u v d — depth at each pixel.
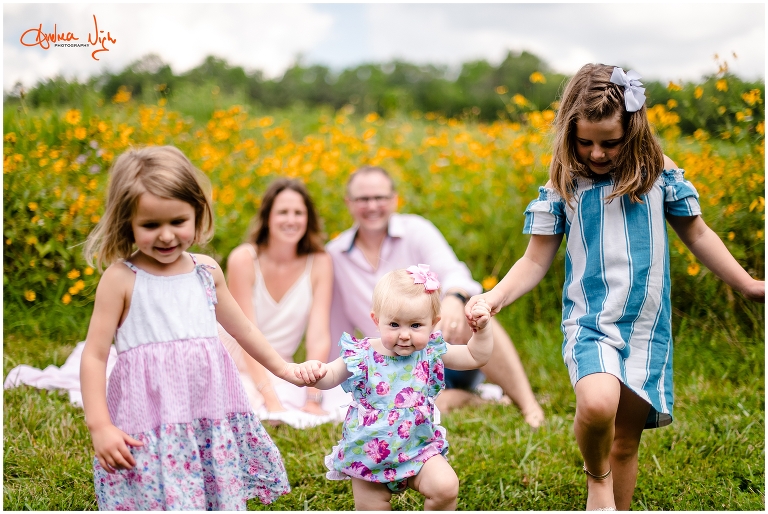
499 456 2.88
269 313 3.82
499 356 3.44
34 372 3.61
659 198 2.31
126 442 2.01
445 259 3.76
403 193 5.53
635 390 2.18
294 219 3.76
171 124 6.07
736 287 2.35
